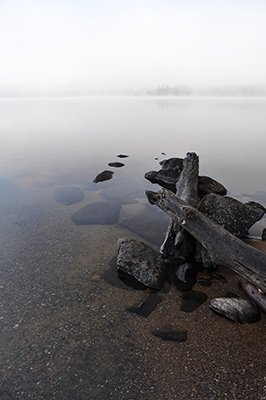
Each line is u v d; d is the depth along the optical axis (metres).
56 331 2.44
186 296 2.88
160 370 2.06
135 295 2.90
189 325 2.49
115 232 4.43
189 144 13.43
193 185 5.23
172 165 7.92
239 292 2.94
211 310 2.67
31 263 3.56
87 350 2.24
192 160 5.79
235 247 2.80
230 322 2.50
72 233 4.41
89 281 3.15
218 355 2.18
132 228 4.54
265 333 2.37
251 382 1.96
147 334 2.39
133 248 3.39
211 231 3.05
